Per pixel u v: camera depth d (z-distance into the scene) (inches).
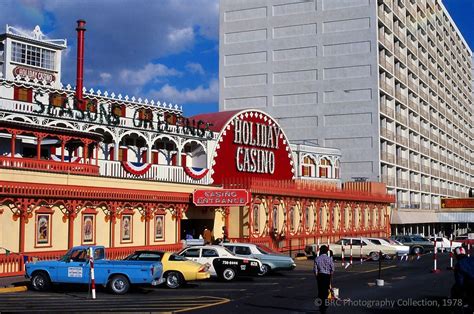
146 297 839.7
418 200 3535.9
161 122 1577.3
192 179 1637.6
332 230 2121.1
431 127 3991.1
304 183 1958.7
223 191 1448.1
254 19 3346.5
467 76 5339.6
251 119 1935.3
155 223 1379.2
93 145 1392.7
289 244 1814.7
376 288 935.7
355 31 3065.9
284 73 3238.2
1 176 1067.3
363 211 2405.3
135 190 1307.8
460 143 4864.7
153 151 1637.6
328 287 674.8
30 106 1288.1
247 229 1621.6
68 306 741.9
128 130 1491.1
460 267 549.0
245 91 3331.7
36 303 773.3
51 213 1138.0
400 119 3304.6
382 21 3110.2
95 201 1224.8
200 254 1080.8
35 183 1097.4
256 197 1668.3
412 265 1457.9
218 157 1764.3
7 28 1461.6
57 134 1200.8
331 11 3137.3
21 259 1059.9
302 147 2448.3
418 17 3806.6
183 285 1002.7
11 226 1069.8
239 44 3373.5
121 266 874.8
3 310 706.8
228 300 804.0
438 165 4069.9
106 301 794.2
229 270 1066.7
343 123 3041.3
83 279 885.2
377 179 2920.8
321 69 3134.8
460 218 3270.2
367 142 2970.0
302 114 3157.0
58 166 1183.6
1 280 1000.9
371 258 1620.3
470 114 5398.6
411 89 3543.3
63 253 1144.2
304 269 1366.9
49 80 1549.0
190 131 1668.3
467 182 5039.4
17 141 1339.8
